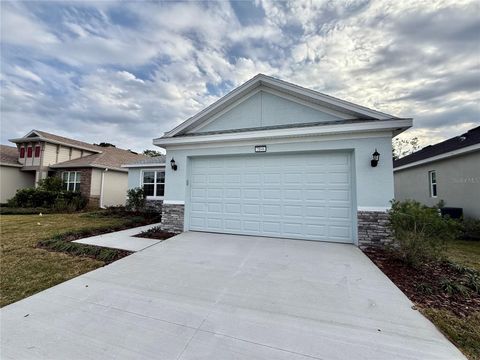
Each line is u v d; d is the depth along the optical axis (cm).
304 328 267
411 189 1437
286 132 655
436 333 261
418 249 462
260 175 718
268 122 759
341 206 639
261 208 711
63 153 1894
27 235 751
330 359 220
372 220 588
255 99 777
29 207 1447
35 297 343
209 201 769
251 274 426
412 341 246
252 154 716
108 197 1783
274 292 357
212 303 324
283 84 720
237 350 231
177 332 259
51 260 520
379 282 392
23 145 1809
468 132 1262
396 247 549
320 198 657
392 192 581
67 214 1320
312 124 648
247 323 277
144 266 468
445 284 379
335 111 689
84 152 2058
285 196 689
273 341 245
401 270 452
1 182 1700
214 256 526
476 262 554
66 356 221
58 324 273
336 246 601
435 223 445
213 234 732
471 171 963
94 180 1684
